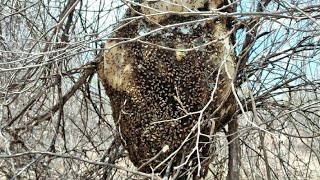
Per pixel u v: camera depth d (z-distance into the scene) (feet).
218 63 8.49
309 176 11.35
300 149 12.34
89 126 12.92
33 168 10.21
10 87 10.02
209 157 8.43
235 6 8.88
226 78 8.45
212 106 8.52
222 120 8.91
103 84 9.27
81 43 8.38
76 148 11.60
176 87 8.50
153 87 8.60
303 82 10.50
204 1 8.70
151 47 8.63
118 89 8.89
